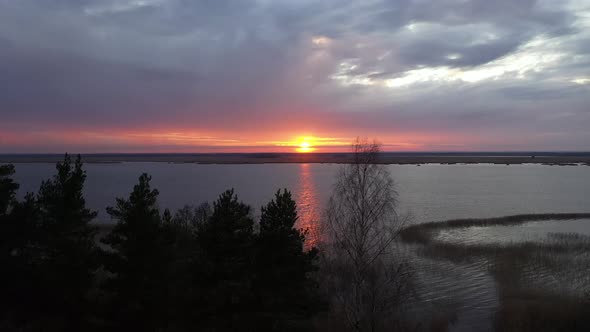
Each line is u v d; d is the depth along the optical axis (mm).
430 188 120188
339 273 23766
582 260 37594
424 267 36188
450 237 49812
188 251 21719
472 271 35250
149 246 17656
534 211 74812
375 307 21484
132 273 17344
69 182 19453
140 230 17719
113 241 18062
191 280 18344
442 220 63219
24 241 19234
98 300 17875
